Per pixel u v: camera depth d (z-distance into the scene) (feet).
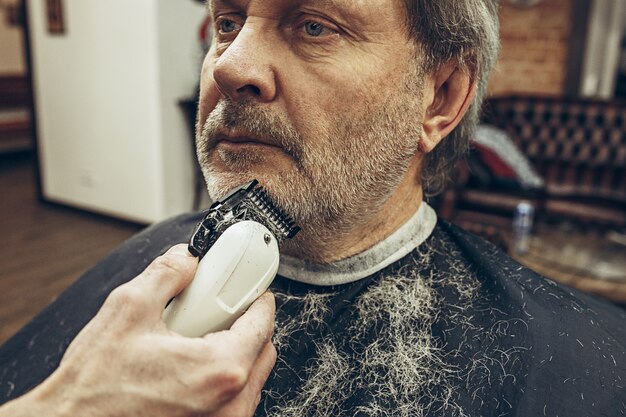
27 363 2.69
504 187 10.78
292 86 1.88
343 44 1.90
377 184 2.10
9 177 16.88
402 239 2.38
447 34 2.09
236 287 1.63
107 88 12.02
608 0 13.03
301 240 2.23
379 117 2.00
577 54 13.05
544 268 7.09
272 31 1.90
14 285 9.28
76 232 12.03
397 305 2.25
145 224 12.28
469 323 2.14
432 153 2.55
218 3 2.06
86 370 1.40
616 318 2.44
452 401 1.94
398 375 2.05
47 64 12.93
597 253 7.56
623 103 11.23
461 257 2.45
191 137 11.96
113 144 12.30
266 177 1.92
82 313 2.77
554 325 2.07
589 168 11.61
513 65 13.85
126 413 1.38
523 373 1.95
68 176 13.39
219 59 1.90
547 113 11.92
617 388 1.90
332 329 2.23
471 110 2.56
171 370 1.40
